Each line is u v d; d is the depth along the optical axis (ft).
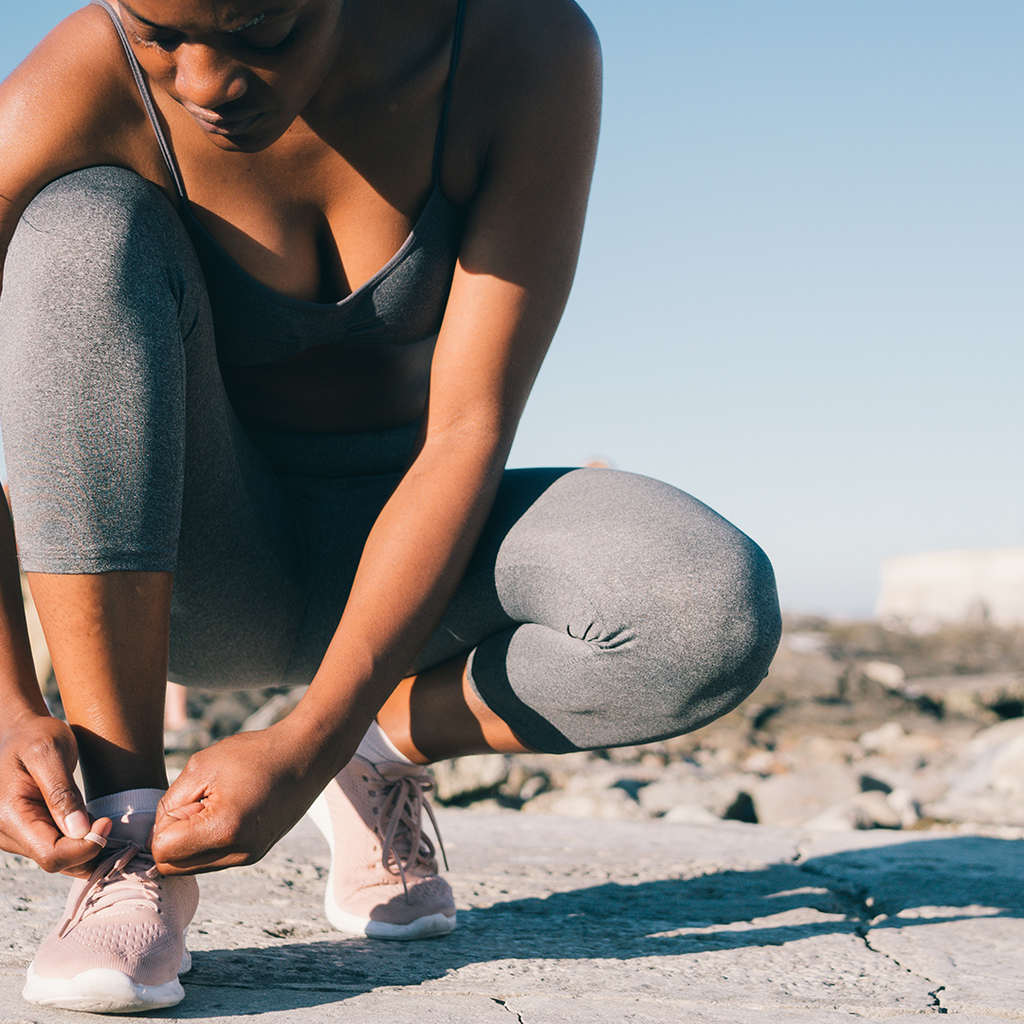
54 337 3.51
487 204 4.24
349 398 4.84
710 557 4.05
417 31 4.01
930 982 4.45
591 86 4.34
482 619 4.49
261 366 4.61
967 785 16.43
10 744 3.45
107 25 3.81
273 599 4.74
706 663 4.01
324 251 4.29
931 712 28.86
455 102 4.17
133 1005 3.39
